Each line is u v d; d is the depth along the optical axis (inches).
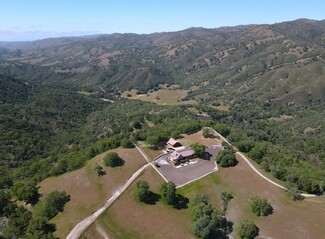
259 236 4466.0
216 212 4692.4
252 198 4972.9
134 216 4675.2
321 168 7140.8
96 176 5472.4
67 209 4788.4
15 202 5359.3
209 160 6220.5
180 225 4658.0
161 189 5152.6
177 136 7440.9
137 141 6815.9
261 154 6166.3
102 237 4215.1
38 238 3873.0
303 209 4874.5
